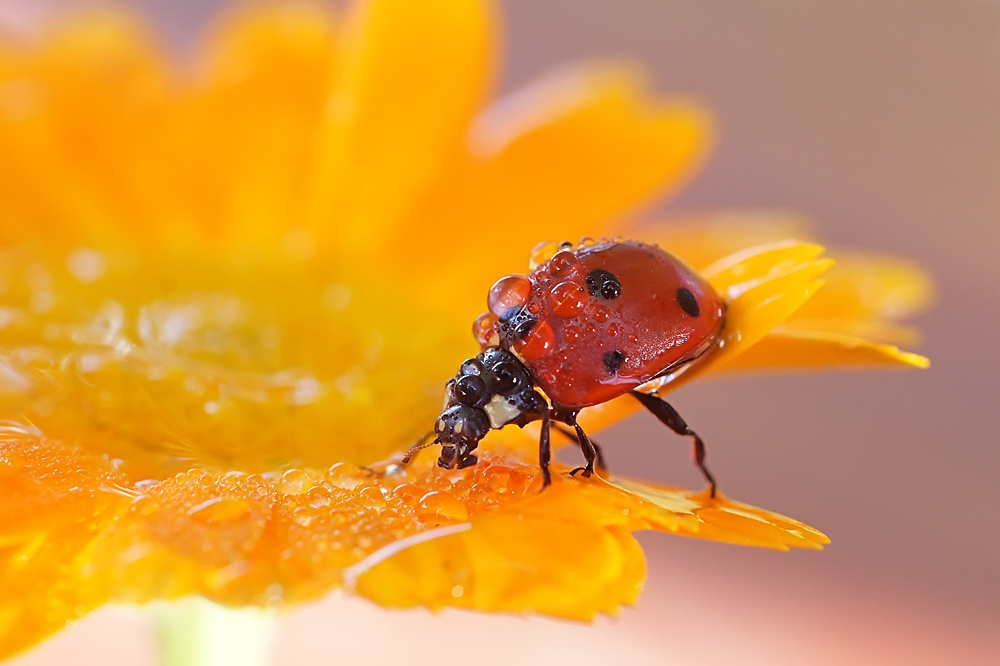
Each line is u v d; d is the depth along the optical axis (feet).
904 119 0.71
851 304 0.29
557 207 0.33
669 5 0.75
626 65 0.36
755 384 0.62
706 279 0.26
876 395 0.63
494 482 0.25
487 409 0.25
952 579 0.54
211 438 0.27
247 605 0.23
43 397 0.27
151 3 0.71
